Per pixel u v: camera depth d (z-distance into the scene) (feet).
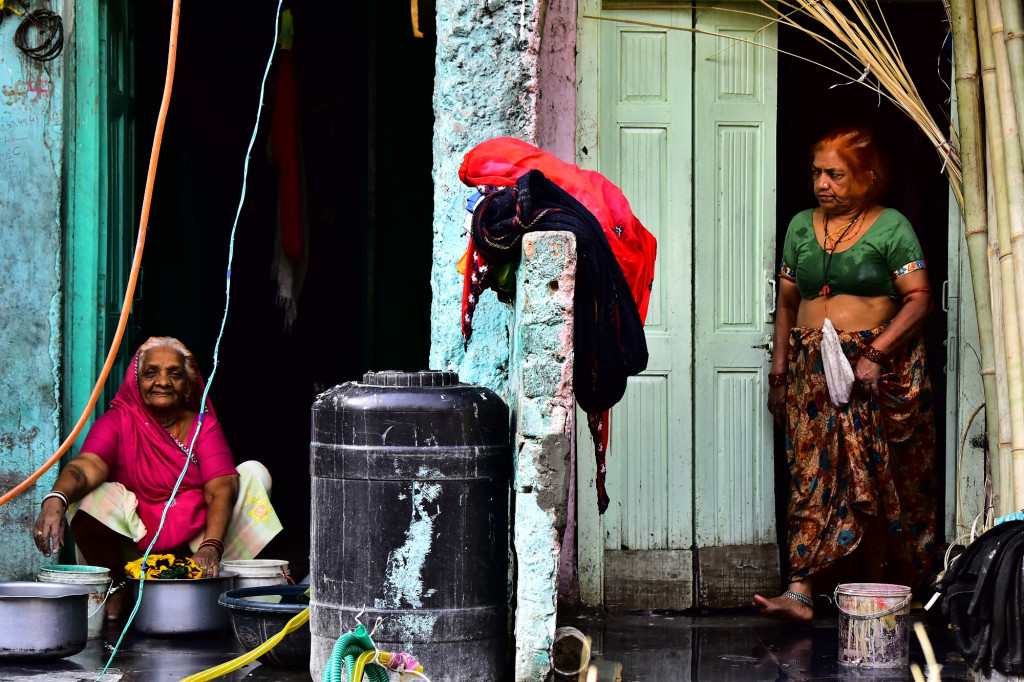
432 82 27.09
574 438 17.92
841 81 26.23
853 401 17.21
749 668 14.64
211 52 27.22
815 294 17.80
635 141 18.24
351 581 13.01
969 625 13.11
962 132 16.05
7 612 14.44
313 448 13.57
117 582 17.52
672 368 18.24
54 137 18.07
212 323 28.68
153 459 17.56
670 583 18.01
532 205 13.26
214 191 27.99
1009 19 15.52
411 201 27.32
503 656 13.56
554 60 17.72
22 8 18.03
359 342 28.37
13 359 18.10
